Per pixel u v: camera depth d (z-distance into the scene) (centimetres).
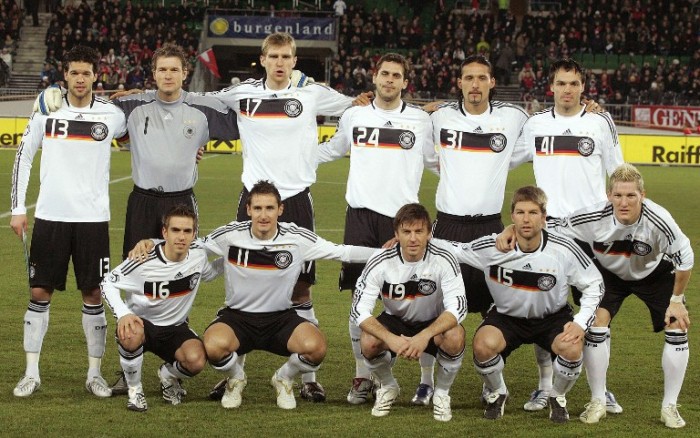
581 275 555
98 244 612
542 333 571
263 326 582
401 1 3450
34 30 3262
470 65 634
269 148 645
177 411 559
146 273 569
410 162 641
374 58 3056
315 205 1573
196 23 3234
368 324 552
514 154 663
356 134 642
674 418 545
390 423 544
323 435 517
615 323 821
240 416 552
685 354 549
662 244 560
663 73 2972
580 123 645
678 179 2130
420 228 546
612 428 541
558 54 3156
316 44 3209
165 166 623
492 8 3456
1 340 720
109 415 547
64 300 872
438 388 562
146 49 3053
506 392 570
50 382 617
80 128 604
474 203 641
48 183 606
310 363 568
